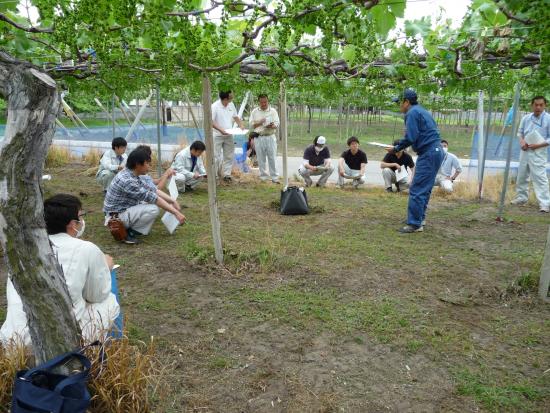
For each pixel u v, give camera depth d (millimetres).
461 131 26297
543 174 8203
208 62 3932
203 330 3785
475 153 10922
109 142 13680
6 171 2072
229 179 10352
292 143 21141
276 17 3123
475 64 4520
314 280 4812
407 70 4750
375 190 10391
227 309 4148
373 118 34594
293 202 7559
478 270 5254
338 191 10039
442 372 3275
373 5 2750
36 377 2260
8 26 3422
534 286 4691
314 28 3377
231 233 6406
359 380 3172
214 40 3584
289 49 4156
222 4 3059
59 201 2900
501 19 3430
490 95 8633
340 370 3279
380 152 18734
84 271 2844
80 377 2271
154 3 3020
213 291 4508
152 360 3320
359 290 4609
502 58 4227
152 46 3545
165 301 4293
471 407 2916
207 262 5117
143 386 2715
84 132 14312
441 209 8430
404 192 10109
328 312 4113
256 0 3070
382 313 4117
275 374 3213
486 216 7855
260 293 4465
